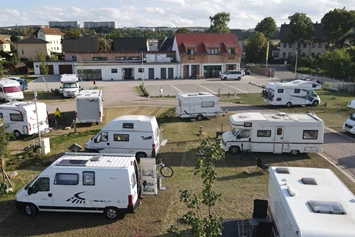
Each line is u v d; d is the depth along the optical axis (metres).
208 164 8.23
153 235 11.16
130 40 73.06
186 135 23.42
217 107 28.31
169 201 13.58
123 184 11.83
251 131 18.91
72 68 63.22
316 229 7.40
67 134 23.62
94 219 12.20
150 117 19.08
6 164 17.16
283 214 8.87
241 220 11.98
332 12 76.88
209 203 8.29
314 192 9.21
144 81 55.12
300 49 89.12
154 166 13.73
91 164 12.23
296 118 19.30
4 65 63.78
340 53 55.81
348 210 8.25
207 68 61.22
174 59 63.00
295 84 33.47
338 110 32.25
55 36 108.94
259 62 89.12
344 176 16.41
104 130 18.25
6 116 22.42
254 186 15.11
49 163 17.80
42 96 39.47
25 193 12.22
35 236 11.09
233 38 63.53
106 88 46.12
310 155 19.47
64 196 12.04
